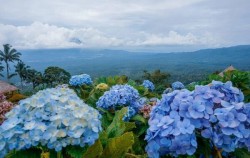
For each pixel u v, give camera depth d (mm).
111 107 5020
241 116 2488
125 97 4969
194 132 2457
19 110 2762
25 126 2598
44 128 2578
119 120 3566
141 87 7312
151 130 2570
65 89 3033
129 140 2865
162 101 2744
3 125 2631
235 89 2770
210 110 2516
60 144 2576
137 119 4586
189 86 6676
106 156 2943
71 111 2697
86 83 7734
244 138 2459
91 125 2678
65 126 2635
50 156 2635
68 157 2734
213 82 2838
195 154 2596
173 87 11930
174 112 2584
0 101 6441
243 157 2545
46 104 2742
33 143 2555
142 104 5145
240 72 5711
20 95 7352
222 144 2457
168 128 2475
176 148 2426
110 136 3328
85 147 2709
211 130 2455
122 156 2990
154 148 2518
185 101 2590
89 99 6379
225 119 2457
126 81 8703
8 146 2633
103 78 8281
